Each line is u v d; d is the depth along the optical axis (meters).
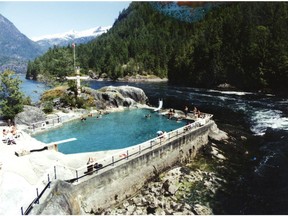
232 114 54.19
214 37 116.31
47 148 26.50
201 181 26.80
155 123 40.84
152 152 27.47
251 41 101.56
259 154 33.66
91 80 158.12
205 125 36.94
